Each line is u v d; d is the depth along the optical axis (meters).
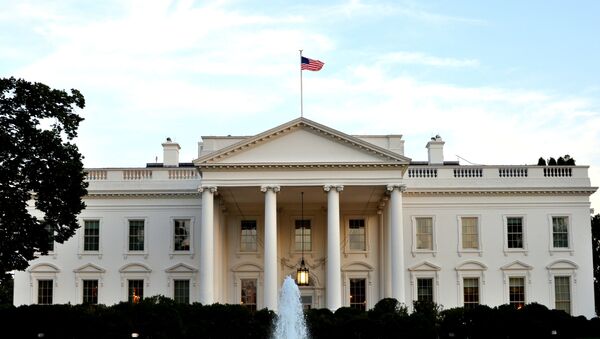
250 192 58.44
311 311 51.44
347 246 63.69
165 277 62.81
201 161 55.94
